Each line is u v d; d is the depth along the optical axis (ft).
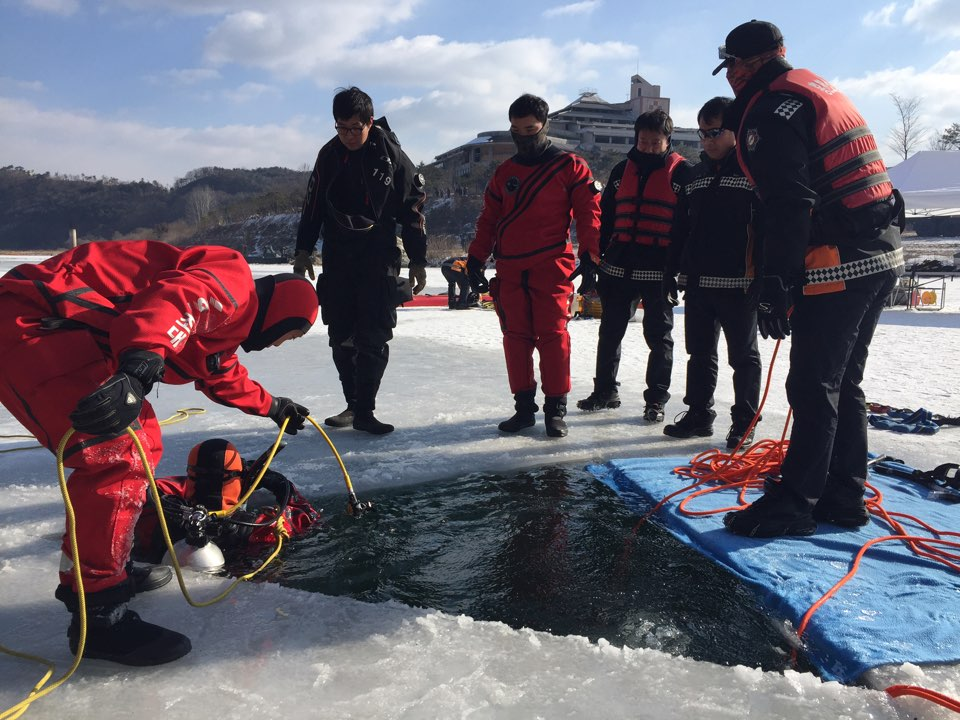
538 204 13.23
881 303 9.03
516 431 13.96
